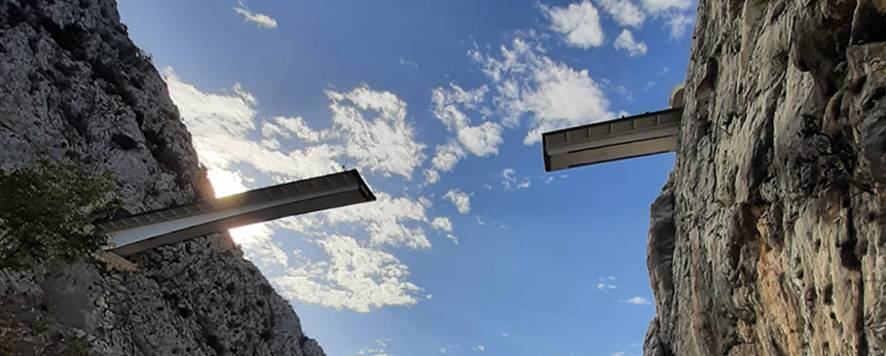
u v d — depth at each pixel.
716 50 24.27
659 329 37.72
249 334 61.22
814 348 15.64
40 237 15.45
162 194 56.47
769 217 17.72
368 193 37.06
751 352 21.75
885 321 11.31
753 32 19.00
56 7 55.75
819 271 14.25
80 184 16.83
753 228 18.98
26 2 52.56
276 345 64.94
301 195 37.62
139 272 48.75
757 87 18.06
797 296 16.58
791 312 17.48
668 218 39.38
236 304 60.94
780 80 16.44
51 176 16.03
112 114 55.53
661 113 31.27
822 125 13.27
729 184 20.77
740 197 19.41
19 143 41.97
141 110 61.19
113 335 42.06
